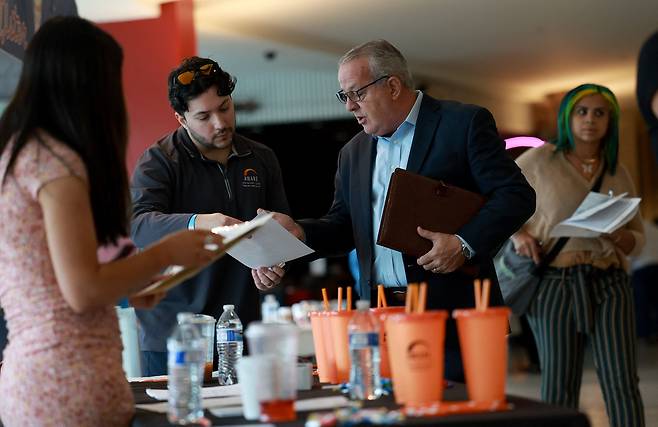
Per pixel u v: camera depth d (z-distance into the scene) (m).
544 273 5.86
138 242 4.78
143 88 12.30
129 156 12.27
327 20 14.55
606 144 6.06
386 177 4.66
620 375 5.75
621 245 5.83
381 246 4.57
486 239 4.26
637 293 17.09
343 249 5.02
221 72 4.82
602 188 6.02
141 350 5.18
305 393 3.38
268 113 19.28
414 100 4.57
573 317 5.79
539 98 22.12
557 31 15.94
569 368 5.80
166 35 12.30
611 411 5.79
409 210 4.29
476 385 2.82
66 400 2.90
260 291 5.24
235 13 13.88
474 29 15.56
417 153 4.52
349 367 3.60
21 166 2.88
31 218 2.90
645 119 2.27
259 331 2.84
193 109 4.81
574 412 2.61
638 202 5.57
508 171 4.43
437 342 2.87
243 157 5.18
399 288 4.52
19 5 5.63
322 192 20.69
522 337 12.82
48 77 2.93
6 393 2.98
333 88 19.11
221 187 5.09
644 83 2.21
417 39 16.11
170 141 5.09
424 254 4.29
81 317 2.94
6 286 2.99
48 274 2.92
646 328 17.06
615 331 5.76
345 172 4.92
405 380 2.87
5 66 5.87
